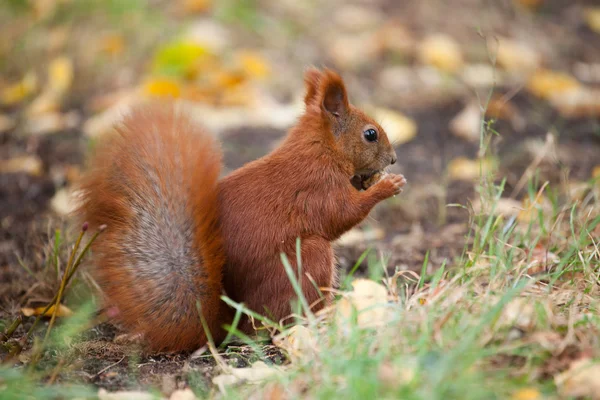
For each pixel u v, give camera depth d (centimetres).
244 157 1208
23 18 1627
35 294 840
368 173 823
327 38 1603
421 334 588
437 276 695
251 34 1600
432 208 1057
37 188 1126
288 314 709
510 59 1514
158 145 708
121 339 718
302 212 728
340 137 790
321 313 663
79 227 729
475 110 1316
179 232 689
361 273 880
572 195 991
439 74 1477
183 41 1432
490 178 859
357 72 1502
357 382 512
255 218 715
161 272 683
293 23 1638
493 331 584
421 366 542
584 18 1727
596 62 1566
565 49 1606
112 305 711
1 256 934
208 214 701
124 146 711
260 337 707
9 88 1463
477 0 1747
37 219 1033
